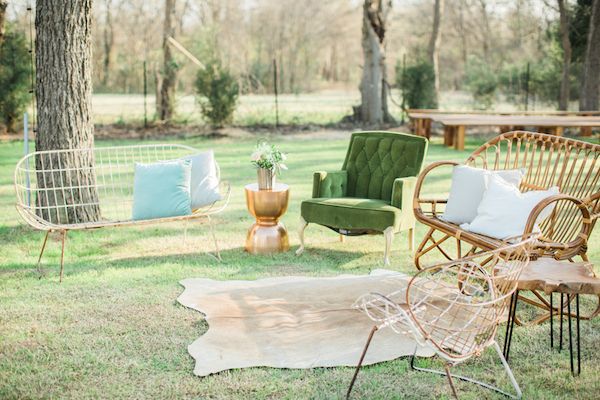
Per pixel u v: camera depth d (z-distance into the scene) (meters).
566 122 11.46
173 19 15.30
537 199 3.91
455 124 11.23
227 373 3.04
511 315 3.25
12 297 4.05
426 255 5.06
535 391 2.88
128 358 3.20
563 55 17.14
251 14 24.62
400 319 2.73
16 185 4.52
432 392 2.88
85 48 5.61
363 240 5.53
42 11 5.47
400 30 26.34
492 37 25.25
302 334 3.50
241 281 4.38
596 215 3.78
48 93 5.53
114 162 9.61
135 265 4.78
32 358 3.19
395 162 5.23
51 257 4.97
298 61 25.42
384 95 15.77
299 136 13.58
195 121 15.36
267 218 5.11
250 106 18.41
